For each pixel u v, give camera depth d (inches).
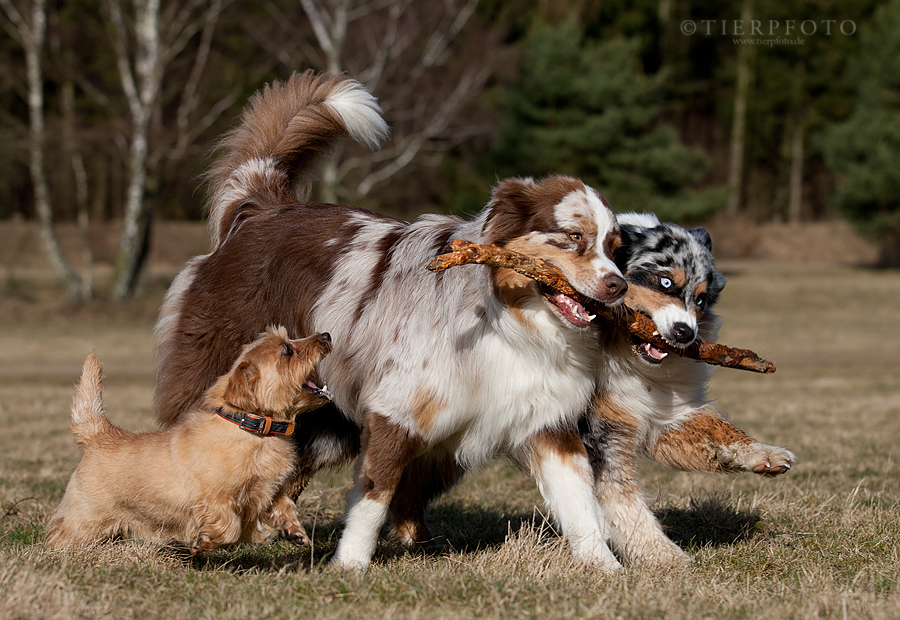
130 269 1107.9
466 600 150.4
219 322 209.9
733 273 1491.1
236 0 1061.8
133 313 1061.8
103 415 190.2
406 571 171.8
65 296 1186.0
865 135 1540.4
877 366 730.8
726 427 201.2
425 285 184.7
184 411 212.4
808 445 336.2
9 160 1145.4
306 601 150.6
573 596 152.0
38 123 1080.8
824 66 1854.1
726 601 151.4
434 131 1095.0
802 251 1790.1
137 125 1037.2
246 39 1104.2
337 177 1048.8
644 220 208.2
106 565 169.6
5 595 145.9
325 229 208.8
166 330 219.6
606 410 199.5
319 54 1086.4
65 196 1638.8
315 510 237.9
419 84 1141.7
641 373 198.8
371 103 250.8
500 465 308.8
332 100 247.0
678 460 204.2
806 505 231.0
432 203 1563.7
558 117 1416.1
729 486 265.4
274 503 180.4
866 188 1534.2
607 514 199.3
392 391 181.8
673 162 1397.6
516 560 175.2
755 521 217.0
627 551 197.0
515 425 183.0
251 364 171.6
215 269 215.5
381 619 140.9
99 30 1078.4
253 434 172.1
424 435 181.0
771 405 464.8
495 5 1546.5
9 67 1106.1
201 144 1092.5
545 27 1454.2
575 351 180.2
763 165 2174.0
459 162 1606.8
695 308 199.3
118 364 730.2
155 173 1085.8
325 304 197.2
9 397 511.8
